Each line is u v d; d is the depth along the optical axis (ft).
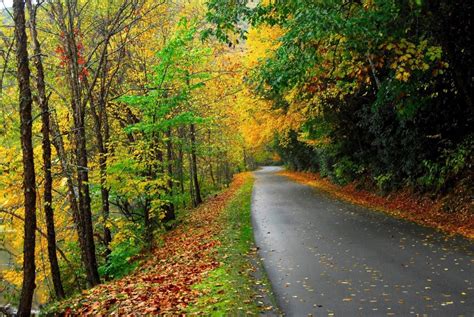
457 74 34.55
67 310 25.30
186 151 75.61
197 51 44.27
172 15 57.88
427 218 39.37
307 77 36.45
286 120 76.38
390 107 49.96
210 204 81.82
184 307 20.39
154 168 46.01
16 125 41.86
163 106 42.80
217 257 31.71
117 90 55.52
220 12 34.12
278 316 18.58
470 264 23.77
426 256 26.53
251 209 61.98
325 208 55.67
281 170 200.44
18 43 23.04
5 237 50.06
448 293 19.57
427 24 31.50
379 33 28.17
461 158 39.86
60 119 46.19
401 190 52.80
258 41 62.80
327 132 73.31
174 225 58.80
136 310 20.85
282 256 30.83
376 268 25.09
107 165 41.63
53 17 37.68
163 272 30.30
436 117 43.09
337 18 25.84
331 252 30.53
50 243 34.19
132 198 44.37
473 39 33.01
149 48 56.80
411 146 48.32
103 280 41.14
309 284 23.27
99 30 47.96
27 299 23.17
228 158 146.61
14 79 37.96
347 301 19.86
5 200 44.60
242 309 19.53
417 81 36.88
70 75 38.19
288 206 61.67
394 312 17.88
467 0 29.99
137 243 45.55
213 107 79.15
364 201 58.29
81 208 38.63
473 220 34.04
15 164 42.37
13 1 23.00
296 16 28.30
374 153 64.23
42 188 45.80
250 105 75.20
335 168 82.33
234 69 66.74
